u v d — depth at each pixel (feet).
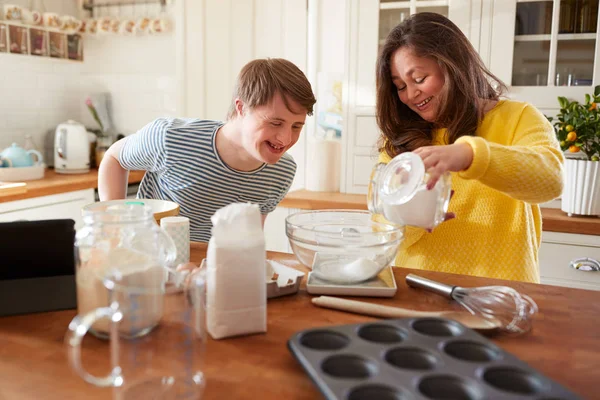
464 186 4.52
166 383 1.94
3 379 2.10
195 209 5.22
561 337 2.54
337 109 8.77
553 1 6.93
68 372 2.16
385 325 2.42
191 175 4.95
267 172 5.12
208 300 2.52
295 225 3.34
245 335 2.54
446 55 4.15
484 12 7.23
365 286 3.12
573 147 6.74
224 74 9.55
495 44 7.23
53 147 10.28
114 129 10.85
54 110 10.39
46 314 2.80
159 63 10.38
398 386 1.90
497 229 4.43
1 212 7.21
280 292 3.08
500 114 4.45
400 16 7.75
